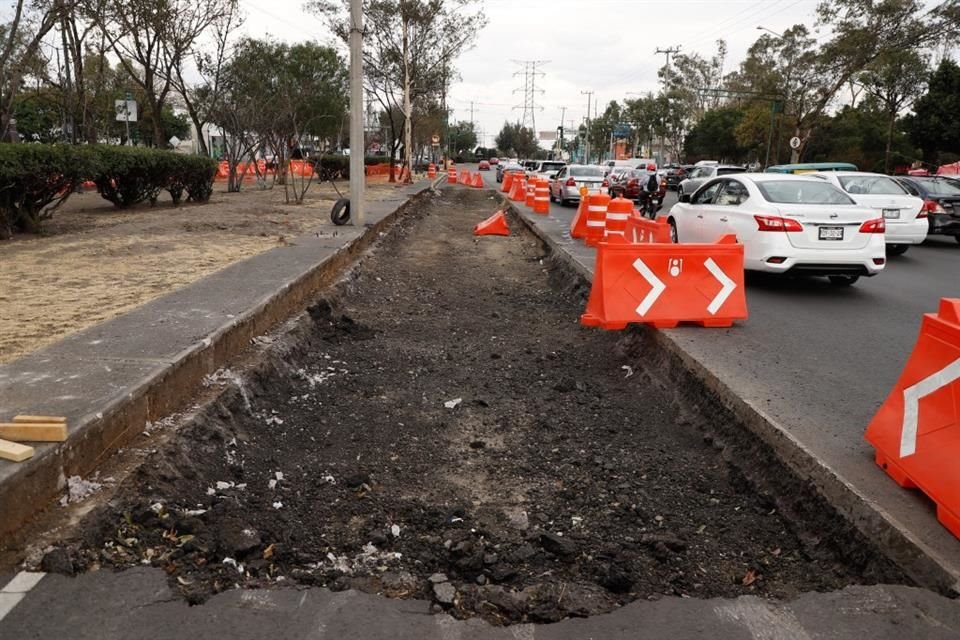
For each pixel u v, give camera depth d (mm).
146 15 22438
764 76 53500
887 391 5531
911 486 3760
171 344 5430
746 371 5910
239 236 13180
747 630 2879
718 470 4844
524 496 4430
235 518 3900
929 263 13695
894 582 3279
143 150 18156
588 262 11570
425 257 14812
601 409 6016
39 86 26109
